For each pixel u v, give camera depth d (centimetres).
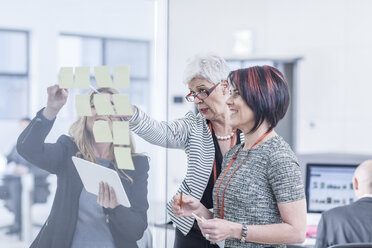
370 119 545
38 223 167
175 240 212
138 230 154
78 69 158
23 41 164
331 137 575
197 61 208
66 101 160
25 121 165
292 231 151
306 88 591
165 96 152
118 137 153
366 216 208
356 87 557
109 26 155
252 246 161
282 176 154
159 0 151
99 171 149
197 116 220
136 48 153
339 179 270
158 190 153
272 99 161
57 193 163
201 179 206
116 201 153
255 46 622
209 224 155
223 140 210
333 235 212
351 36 558
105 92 153
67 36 161
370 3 543
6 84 166
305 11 589
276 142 162
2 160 167
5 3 164
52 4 162
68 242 162
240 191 162
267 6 612
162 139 152
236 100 165
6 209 168
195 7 651
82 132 158
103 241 158
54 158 162
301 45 593
